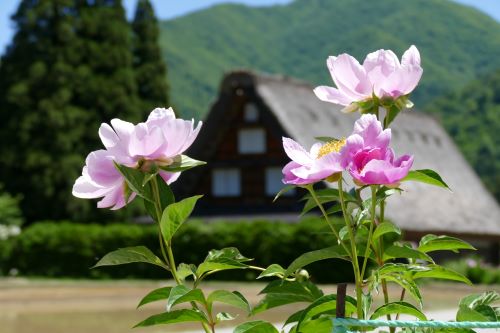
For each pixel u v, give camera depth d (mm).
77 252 26328
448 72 137250
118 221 43781
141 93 50188
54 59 45625
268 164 32750
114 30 47500
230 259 2303
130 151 2268
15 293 18281
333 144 2230
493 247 36938
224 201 33594
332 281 23000
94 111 46062
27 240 26750
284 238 24234
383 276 2295
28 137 44219
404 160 2076
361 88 2393
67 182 44094
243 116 33125
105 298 16844
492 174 76625
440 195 35719
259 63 157500
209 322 2287
